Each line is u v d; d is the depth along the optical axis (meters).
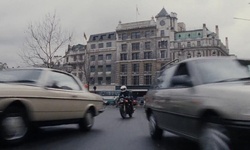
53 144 6.28
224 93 4.17
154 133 7.20
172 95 5.93
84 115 8.46
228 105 3.96
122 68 88.12
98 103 9.41
